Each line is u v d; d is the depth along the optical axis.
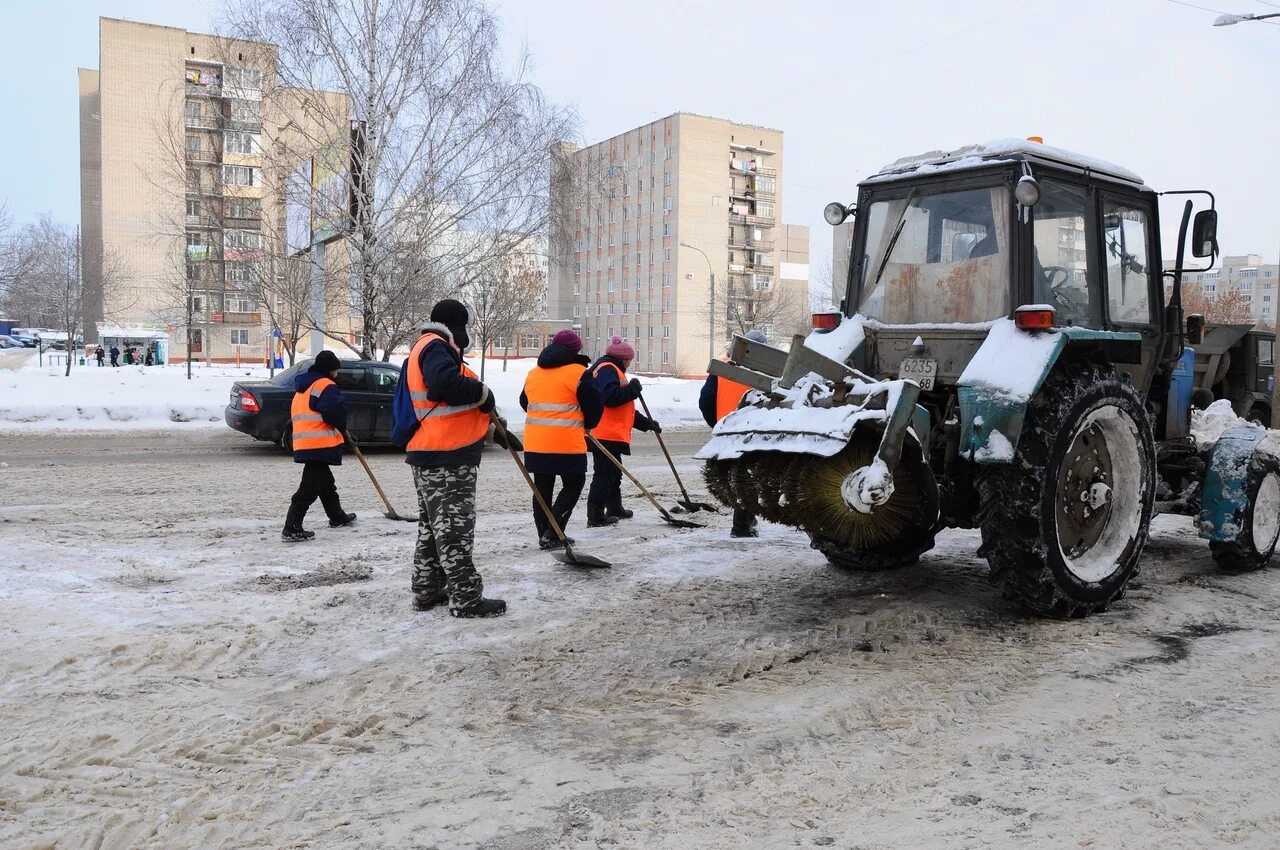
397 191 18.92
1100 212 5.46
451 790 2.99
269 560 6.17
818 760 3.21
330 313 23.00
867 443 4.50
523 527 7.55
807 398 4.68
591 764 3.18
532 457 6.51
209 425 16.27
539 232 20.06
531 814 2.83
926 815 2.81
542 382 6.51
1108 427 5.19
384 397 13.37
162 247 56.56
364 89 18.72
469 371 4.94
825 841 2.65
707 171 73.31
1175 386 6.43
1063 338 4.69
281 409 12.61
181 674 4.01
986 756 3.25
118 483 9.66
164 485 9.59
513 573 5.85
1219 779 3.06
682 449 14.62
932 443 5.03
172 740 3.34
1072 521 5.04
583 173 20.75
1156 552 6.77
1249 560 6.03
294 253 20.52
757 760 3.21
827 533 4.78
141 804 2.88
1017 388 4.55
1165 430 6.29
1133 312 5.82
